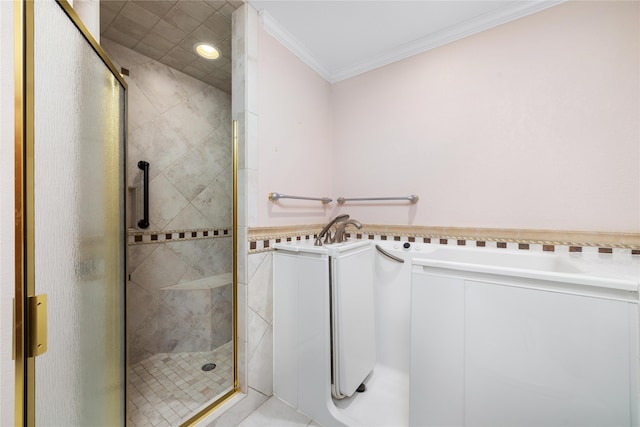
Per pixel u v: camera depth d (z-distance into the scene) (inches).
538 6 46.7
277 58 55.7
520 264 47.6
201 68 71.2
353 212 70.4
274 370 52.1
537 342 27.8
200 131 76.9
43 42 20.5
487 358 30.2
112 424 33.9
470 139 53.7
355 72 69.6
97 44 30.0
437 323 33.2
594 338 25.4
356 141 70.0
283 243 56.2
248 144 48.3
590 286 25.7
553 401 27.0
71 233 25.1
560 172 45.3
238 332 47.9
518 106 48.9
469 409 31.0
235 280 48.7
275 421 45.0
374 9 50.1
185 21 53.2
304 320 46.9
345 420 42.1
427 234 58.8
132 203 63.8
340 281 45.0
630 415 23.9
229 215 84.0
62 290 23.5
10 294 21.4
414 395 34.5
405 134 62.1
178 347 66.2
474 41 53.4
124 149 39.1
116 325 35.7
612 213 41.4
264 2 48.1
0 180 21.1
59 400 22.9
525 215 48.3
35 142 19.6
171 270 69.7
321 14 51.3
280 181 56.2
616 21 41.2
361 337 51.1
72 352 25.1
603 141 42.1
